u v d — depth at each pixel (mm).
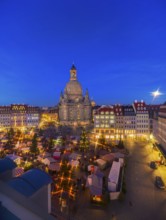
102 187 42344
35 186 17500
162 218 34281
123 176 53875
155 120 97688
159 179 50062
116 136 124312
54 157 66125
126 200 40625
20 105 168625
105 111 125625
